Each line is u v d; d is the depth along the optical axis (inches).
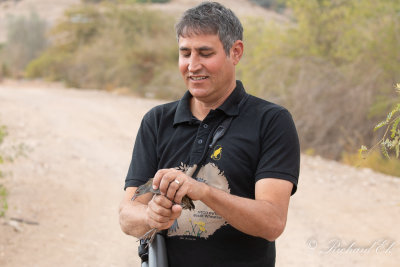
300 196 296.8
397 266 197.8
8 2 2787.9
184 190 71.4
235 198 74.7
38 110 573.3
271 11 2210.9
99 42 1147.9
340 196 299.0
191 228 82.8
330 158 448.5
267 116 81.7
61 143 401.4
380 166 401.7
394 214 264.2
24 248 200.4
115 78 1019.3
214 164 81.6
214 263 82.0
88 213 250.2
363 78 458.9
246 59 533.3
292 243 223.5
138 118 574.9
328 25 499.2
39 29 1585.9
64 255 199.5
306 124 472.4
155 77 948.6
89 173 322.3
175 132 86.2
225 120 83.2
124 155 384.8
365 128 453.1
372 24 459.5
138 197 84.7
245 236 81.8
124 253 207.3
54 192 272.7
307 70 486.0
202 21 80.1
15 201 248.8
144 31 1082.1
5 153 329.7
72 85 1089.4
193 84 82.5
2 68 1382.9
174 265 83.9
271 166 79.2
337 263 201.9
